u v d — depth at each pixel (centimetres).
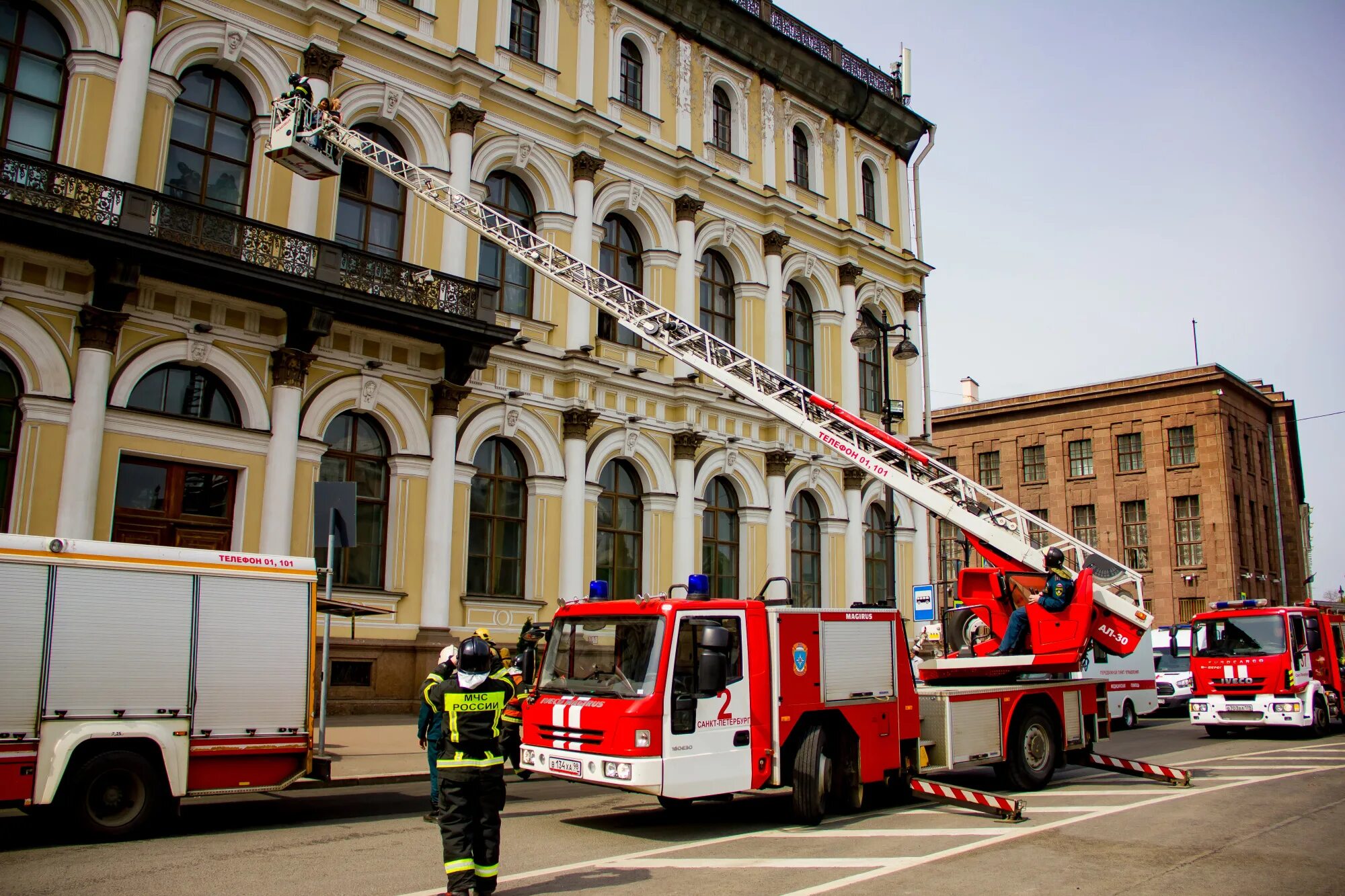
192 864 837
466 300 2059
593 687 1024
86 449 1620
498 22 2373
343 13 2030
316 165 1661
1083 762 1430
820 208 3138
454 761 712
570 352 2327
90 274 1669
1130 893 782
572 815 1155
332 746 1544
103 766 922
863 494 3083
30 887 748
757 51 2977
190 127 1878
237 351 1830
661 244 2634
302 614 1070
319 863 853
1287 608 2228
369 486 2025
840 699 1136
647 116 2661
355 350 1989
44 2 1723
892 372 3341
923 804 1246
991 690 1298
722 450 2692
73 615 926
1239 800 1252
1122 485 5097
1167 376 5019
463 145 2211
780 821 1114
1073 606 1391
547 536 2272
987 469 5547
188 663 984
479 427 2180
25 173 1574
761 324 2875
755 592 2714
